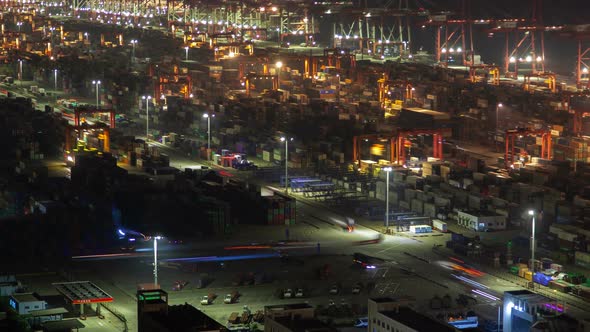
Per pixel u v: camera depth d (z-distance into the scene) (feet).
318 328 513.86
